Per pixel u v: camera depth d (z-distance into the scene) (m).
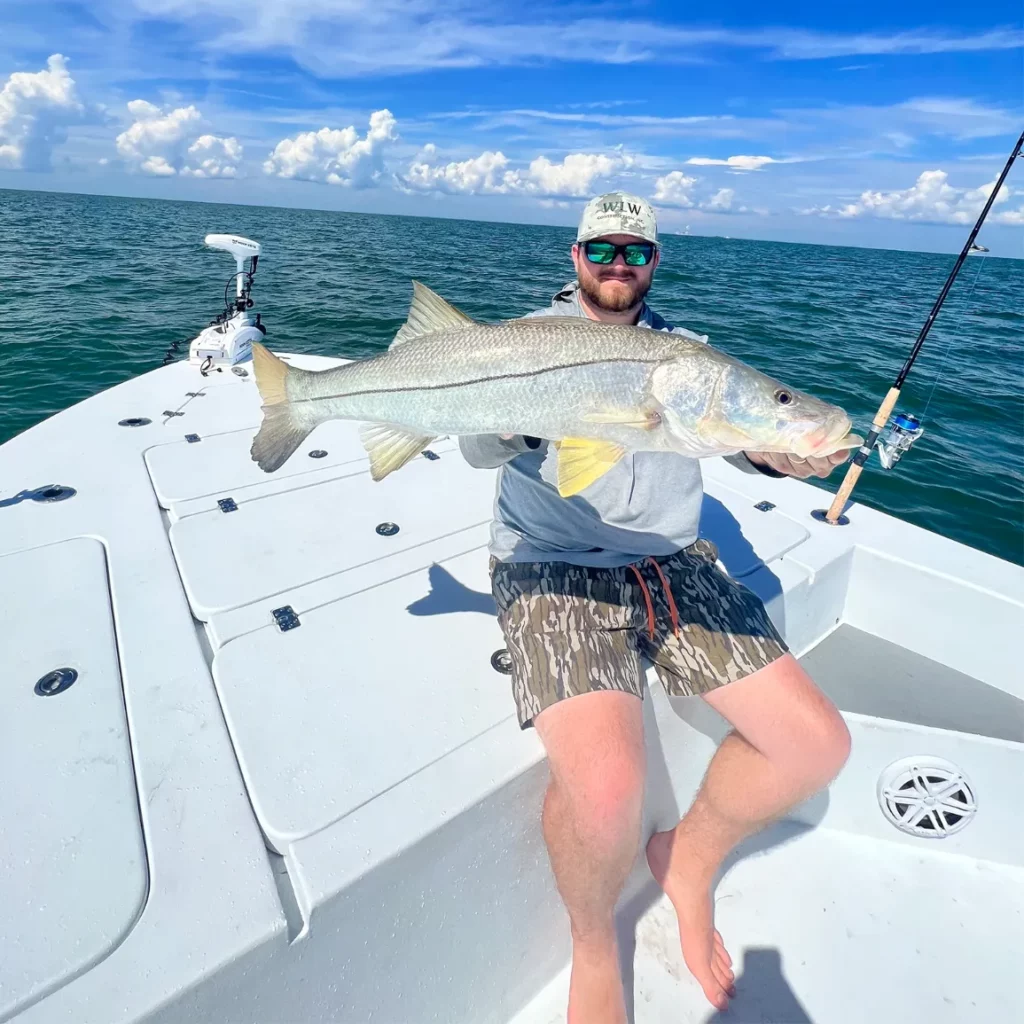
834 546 3.34
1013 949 2.25
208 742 1.92
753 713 2.05
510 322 2.24
